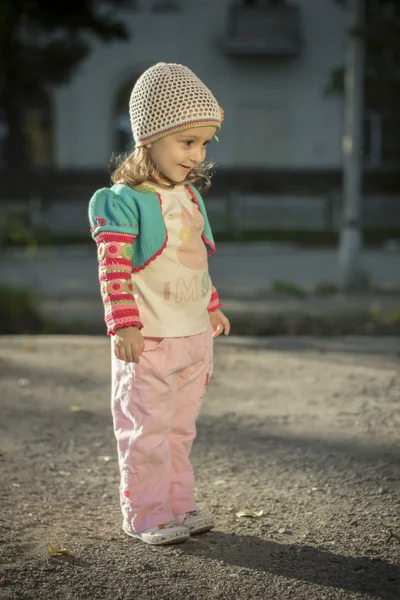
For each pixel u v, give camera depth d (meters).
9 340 7.93
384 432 4.98
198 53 31.09
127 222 3.30
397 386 6.05
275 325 9.40
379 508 3.84
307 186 26.77
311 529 3.62
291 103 31.16
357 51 14.06
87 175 26.84
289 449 4.71
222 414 5.40
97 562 3.28
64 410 5.56
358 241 13.51
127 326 3.25
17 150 27.53
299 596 2.99
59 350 7.48
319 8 30.77
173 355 3.39
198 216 3.47
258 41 30.34
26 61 22.17
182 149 3.32
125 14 30.80
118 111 31.50
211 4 30.83
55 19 21.11
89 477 4.33
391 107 28.12
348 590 3.03
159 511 3.47
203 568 3.22
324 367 6.68
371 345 7.55
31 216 24.70
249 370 6.60
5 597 2.97
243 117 31.33
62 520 3.75
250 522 3.71
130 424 3.46
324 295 12.55
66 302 11.70
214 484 4.20
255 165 31.42
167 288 3.38
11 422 5.28
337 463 4.46
